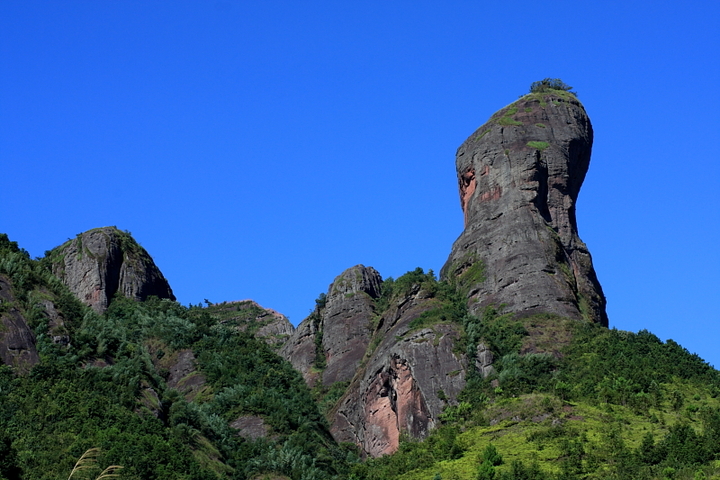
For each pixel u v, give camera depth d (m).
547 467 83.62
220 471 91.06
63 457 80.19
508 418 95.25
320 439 106.06
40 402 86.75
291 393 112.06
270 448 97.62
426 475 87.25
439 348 108.19
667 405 97.12
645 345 109.31
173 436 90.50
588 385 100.31
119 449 82.00
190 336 119.25
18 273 104.12
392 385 109.00
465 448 91.75
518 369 104.12
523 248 122.31
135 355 103.75
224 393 107.25
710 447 82.31
